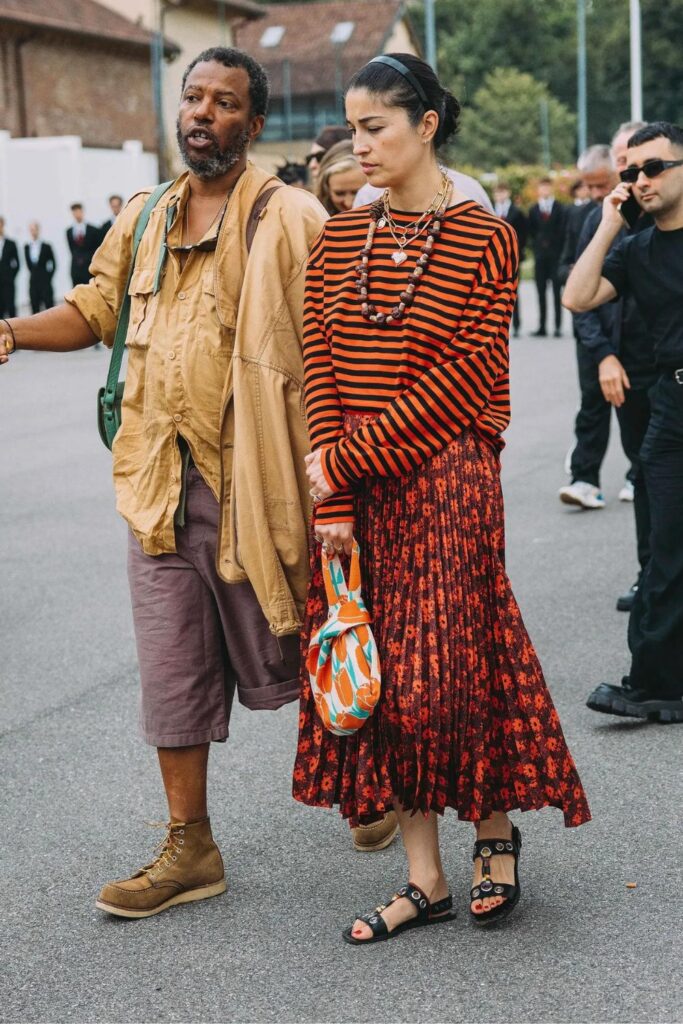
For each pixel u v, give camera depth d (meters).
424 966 3.32
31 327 3.71
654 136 4.61
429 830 3.51
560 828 4.11
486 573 3.35
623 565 7.33
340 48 61.25
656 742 4.80
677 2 75.25
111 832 4.21
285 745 4.90
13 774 4.70
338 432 3.34
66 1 40.44
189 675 3.63
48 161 30.02
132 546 3.69
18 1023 3.12
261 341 3.47
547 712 3.38
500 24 89.81
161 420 3.57
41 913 3.68
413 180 3.27
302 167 9.03
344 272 3.35
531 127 74.75
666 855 3.90
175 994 3.23
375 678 3.26
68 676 5.78
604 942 3.41
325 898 3.71
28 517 9.06
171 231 3.59
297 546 3.54
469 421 3.26
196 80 3.51
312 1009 3.14
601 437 8.68
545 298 21.88
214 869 3.73
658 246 4.74
